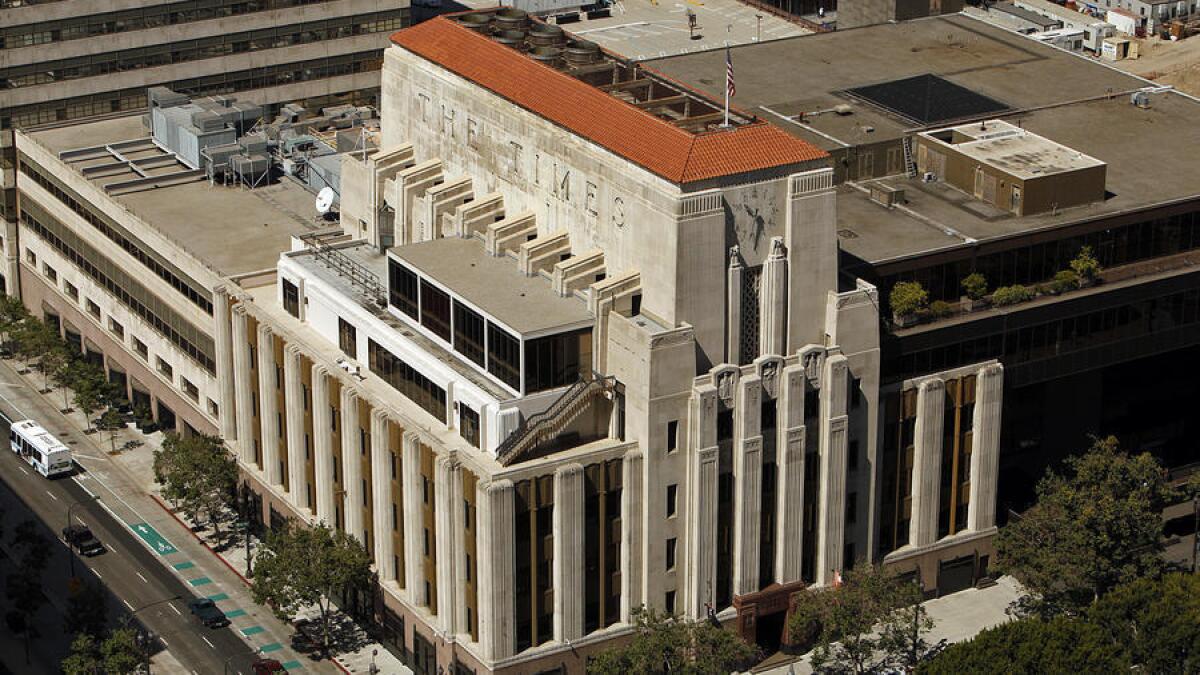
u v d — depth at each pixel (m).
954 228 191.75
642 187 170.00
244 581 197.25
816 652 174.88
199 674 180.88
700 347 171.88
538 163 183.75
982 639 166.75
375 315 187.50
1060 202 195.75
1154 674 167.88
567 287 175.88
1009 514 193.50
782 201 172.00
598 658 170.75
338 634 188.50
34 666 182.25
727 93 172.38
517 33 198.25
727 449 174.38
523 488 168.62
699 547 175.25
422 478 176.50
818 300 176.00
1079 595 181.38
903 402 184.12
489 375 175.12
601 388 171.38
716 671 170.38
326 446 190.12
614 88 185.00
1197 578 172.62
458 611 175.38
